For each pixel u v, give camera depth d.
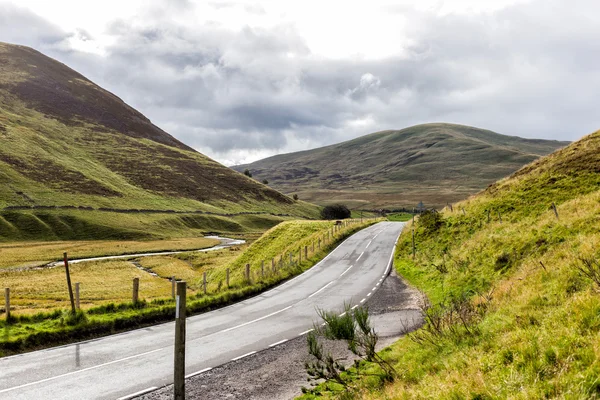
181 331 7.93
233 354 14.76
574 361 7.01
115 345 15.84
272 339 16.77
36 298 42.50
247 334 17.61
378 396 8.88
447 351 10.59
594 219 19.48
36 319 18.17
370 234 60.84
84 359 14.02
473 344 10.17
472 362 8.57
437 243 36.91
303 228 65.12
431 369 9.62
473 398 6.98
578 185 33.56
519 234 23.81
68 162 166.62
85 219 121.81
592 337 7.55
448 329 12.29
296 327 18.77
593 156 37.56
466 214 39.38
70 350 15.13
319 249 47.12
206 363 13.74
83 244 101.06
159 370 12.95
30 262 76.75
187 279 58.34
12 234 105.12
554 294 11.70
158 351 15.02
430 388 7.94
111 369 12.99
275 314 21.62
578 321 8.51
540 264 16.03
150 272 67.00
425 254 35.56
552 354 7.55
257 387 11.66
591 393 6.14
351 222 78.44
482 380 7.36
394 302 23.41
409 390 8.32
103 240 113.25
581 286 11.39
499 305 13.38
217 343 16.20
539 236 21.11
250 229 160.62
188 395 11.12
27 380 11.95
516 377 7.08
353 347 10.91
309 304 24.02
